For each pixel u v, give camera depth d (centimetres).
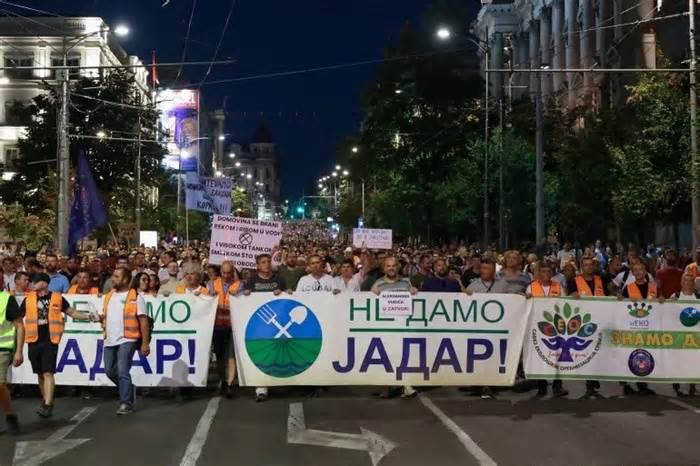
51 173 3934
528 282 1188
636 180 2383
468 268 1764
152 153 4647
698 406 1048
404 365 1108
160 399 1120
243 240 1425
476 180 3975
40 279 1015
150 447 839
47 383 998
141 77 7400
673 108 2245
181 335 1127
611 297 1116
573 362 1112
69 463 780
